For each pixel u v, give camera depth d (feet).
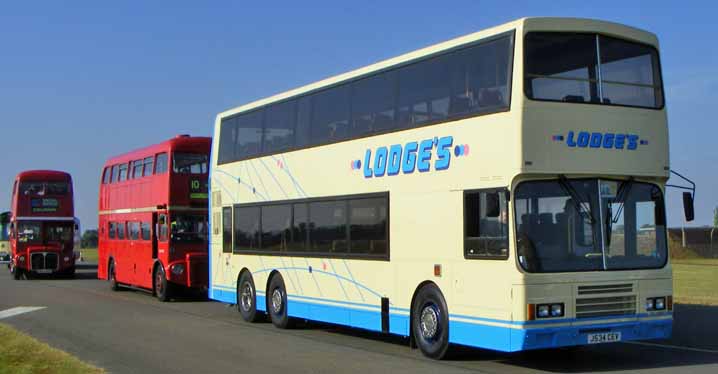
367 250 49.73
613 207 40.52
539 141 38.86
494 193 39.63
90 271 164.35
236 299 67.21
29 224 134.82
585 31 40.75
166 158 86.94
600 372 39.58
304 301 56.95
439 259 43.39
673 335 53.62
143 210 93.15
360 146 50.96
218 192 70.95
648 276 40.91
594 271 39.45
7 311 75.20
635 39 42.09
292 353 47.19
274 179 61.36
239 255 66.69
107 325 62.90
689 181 42.47
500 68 40.14
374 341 53.21
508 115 39.17
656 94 42.55
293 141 58.85
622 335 39.93
